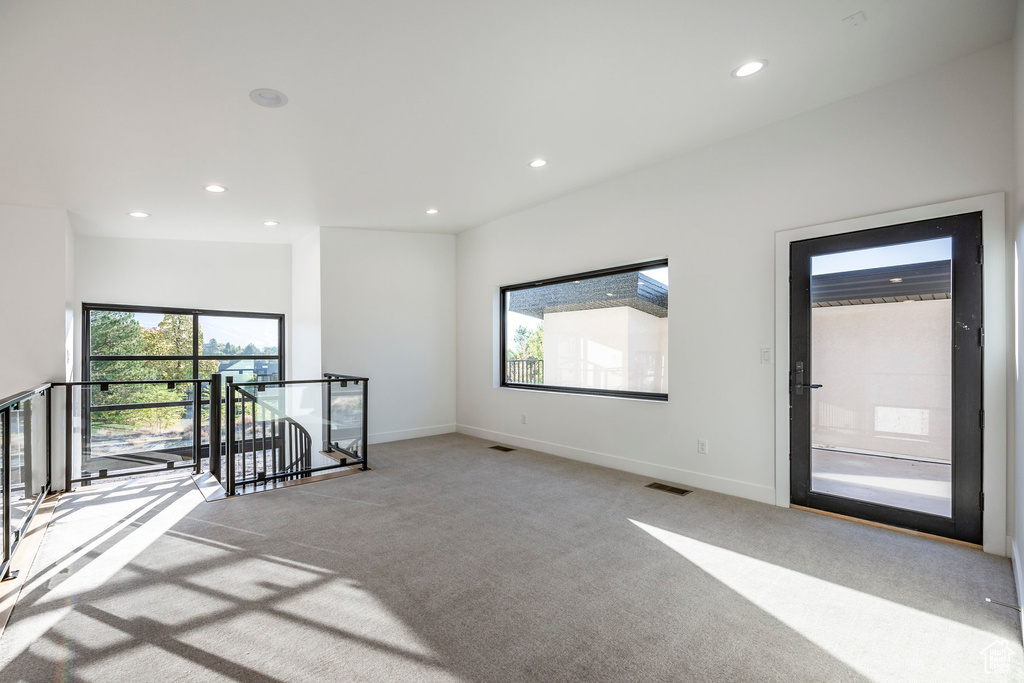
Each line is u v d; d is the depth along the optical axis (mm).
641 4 2094
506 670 1692
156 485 4031
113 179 3844
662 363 4281
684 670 1691
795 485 3354
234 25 2115
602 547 2725
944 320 2750
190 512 3346
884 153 2918
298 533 2949
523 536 2887
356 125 3145
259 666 1714
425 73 2572
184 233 5746
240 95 2711
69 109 2766
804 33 2354
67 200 4270
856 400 3080
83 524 3117
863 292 3033
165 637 1880
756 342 3500
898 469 2928
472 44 2336
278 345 6664
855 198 3033
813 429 3264
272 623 1980
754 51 2488
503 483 4008
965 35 2436
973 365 2654
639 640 1866
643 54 2475
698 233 3818
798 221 3277
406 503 3510
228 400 3811
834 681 1635
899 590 2225
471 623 1983
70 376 4656
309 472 4285
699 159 3803
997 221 2557
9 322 4199
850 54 2561
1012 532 2516
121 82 2520
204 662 1733
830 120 3117
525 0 2035
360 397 4578
